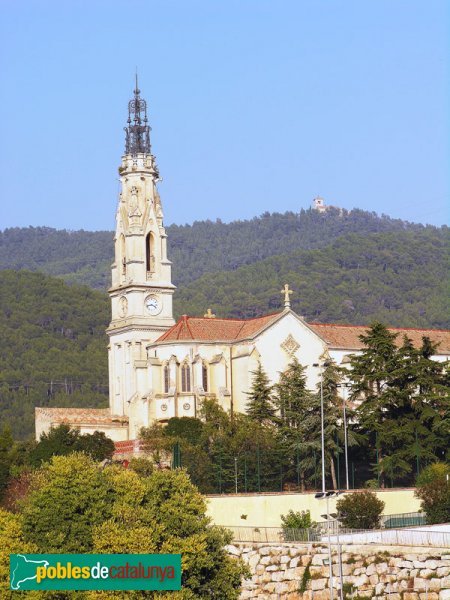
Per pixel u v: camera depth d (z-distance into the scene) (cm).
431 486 18325
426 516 18075
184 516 14725
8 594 14025
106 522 14288
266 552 16075
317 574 15762
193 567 14312
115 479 15000
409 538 15588
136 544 14075
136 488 14900
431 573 15050
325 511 18238
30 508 14650
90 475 14825
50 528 14438
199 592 14512
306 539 16175
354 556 15600
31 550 14238
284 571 15912
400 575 15250
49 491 14625
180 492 15050
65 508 14500
